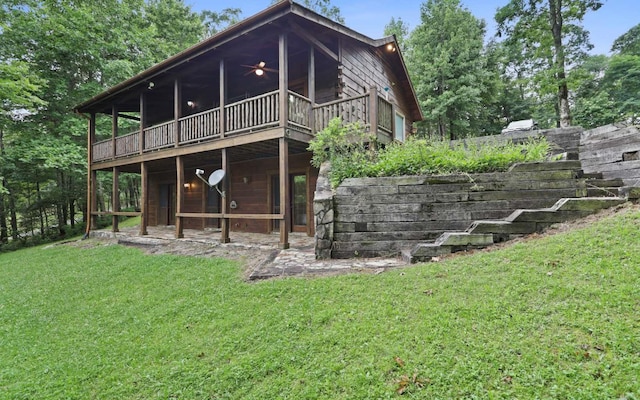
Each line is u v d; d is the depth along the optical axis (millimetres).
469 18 18094
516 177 4309
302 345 2461
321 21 6719
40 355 3010
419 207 4504
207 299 3670
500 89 19781
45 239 14086
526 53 15352
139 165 10266
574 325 2096
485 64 17984
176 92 8219
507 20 13508
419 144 5441
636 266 2527
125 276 5133
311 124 7137
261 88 9375
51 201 14352
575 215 3830
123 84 8727
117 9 15227
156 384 2328
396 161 4961
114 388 2367
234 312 3211
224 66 7262
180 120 8188
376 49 10023
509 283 2750
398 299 2875
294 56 8445
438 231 4445
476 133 18906
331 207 4648
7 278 6199
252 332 2770
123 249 7367
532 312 2312
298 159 8609
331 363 2207
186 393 2191
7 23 11828
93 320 3635
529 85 15867
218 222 10695
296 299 3227
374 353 2221
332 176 5258
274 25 6125
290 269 4137
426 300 2754
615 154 4738
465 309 2506
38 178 13938
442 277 3141
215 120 7410
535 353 1942
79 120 13688
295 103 6641
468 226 4375
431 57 17656
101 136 14719
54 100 13523
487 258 3363
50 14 12594
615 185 4445
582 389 1658
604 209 3799
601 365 1777
